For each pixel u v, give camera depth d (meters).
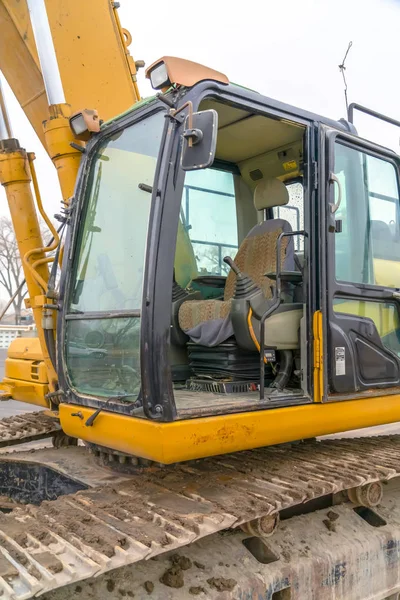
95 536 2.10
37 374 3.88
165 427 2.44
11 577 1.81
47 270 3.80
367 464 3.12
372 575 3.06
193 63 2.73
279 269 3.08
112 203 3.05
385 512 3.38
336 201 3.29
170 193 2.60
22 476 3.70
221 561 2.56
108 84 3.97
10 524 2.25
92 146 3.23
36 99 3.98
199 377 3.50
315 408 3.03
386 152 3.69
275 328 3.21
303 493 2.59
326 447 3.57
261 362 2.90
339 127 3.40
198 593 2.36
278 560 2.70
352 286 3.27
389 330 3.59
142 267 2.75
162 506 2.47
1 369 12.54
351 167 3.46
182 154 2.43
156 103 2.83
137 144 2.95
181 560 2.48
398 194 3.82
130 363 2.70
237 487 2.71
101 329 2.91
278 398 2.95
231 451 2.68
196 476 2.89
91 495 2.66
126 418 2.62
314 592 2.76
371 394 3.30
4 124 3.78
